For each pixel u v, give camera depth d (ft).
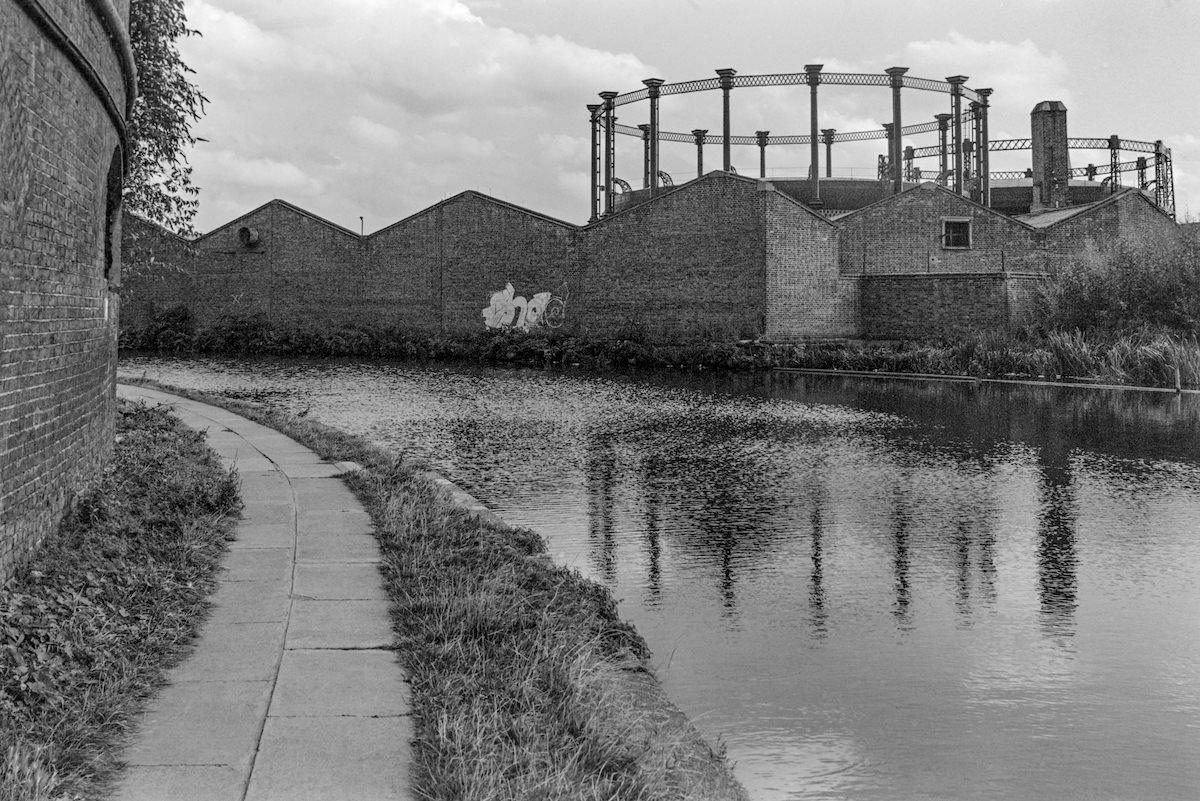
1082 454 57.67
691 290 140.77
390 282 163.43
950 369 113.29
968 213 147.13
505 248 155.02
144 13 61.11
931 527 39.29
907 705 22.76
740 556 34.86
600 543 36.52
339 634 23.20
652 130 160.97
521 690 19.45
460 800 15.21
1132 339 106.63
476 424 71.72
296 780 16.05
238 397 90.17
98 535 28.19
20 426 23.61
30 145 23.56
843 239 142.00
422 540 31.55
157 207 67.31
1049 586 31.50
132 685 19.49
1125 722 22.02
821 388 100.48
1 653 18.94
